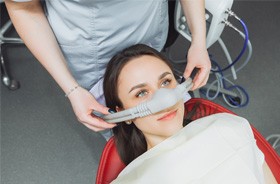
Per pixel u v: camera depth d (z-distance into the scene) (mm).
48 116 1863
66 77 1039
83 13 992
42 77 2006
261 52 2090
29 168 1694
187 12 1163
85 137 1789
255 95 1908
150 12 1102
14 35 2182
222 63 2029
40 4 1025
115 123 1058
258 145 1152
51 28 1086
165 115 1009
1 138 1790
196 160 1012
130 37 1151
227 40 2137
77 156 1729
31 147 1762
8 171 1686
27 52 2113
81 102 1030
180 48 2086
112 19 1029
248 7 2334
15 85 1943
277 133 1759
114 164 1151
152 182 1014
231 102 1873
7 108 1894
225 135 1056
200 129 1074
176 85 1050
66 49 1155
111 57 1196
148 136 1093
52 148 1757
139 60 1034
